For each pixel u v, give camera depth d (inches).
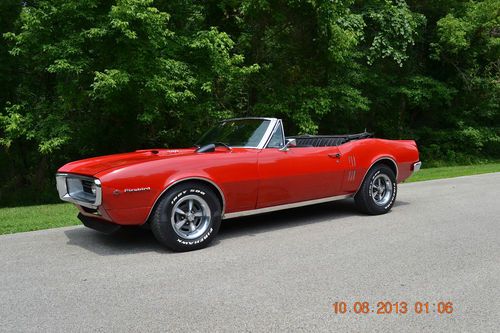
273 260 186.4
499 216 272.8
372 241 215.6
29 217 295.7
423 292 149.8
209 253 198.4
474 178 494.6
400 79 771.4
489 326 125.4
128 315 133.9
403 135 842.8
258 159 224.4
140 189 190.1
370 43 649.0
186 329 124.2
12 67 498.3
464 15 771.4
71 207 339.9
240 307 138.5
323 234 230.7
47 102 482.0
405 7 640.4
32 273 174.9
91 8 408.2
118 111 475.5
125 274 171.6
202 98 488.1
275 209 238.2
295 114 539.5
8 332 124.0
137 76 407.8
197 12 518.9
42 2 402.6
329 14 495.5
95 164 208.1
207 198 206.4
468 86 812.6
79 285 160.4
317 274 167.9
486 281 159.9
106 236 234.8
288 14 514.0
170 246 197.9
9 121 434.0
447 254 192.7
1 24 483.5
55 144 425.4
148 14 390.6
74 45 404.2
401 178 299.7
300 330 123.0
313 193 251.3
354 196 279.0
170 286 157.6
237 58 468.1
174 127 570.3
